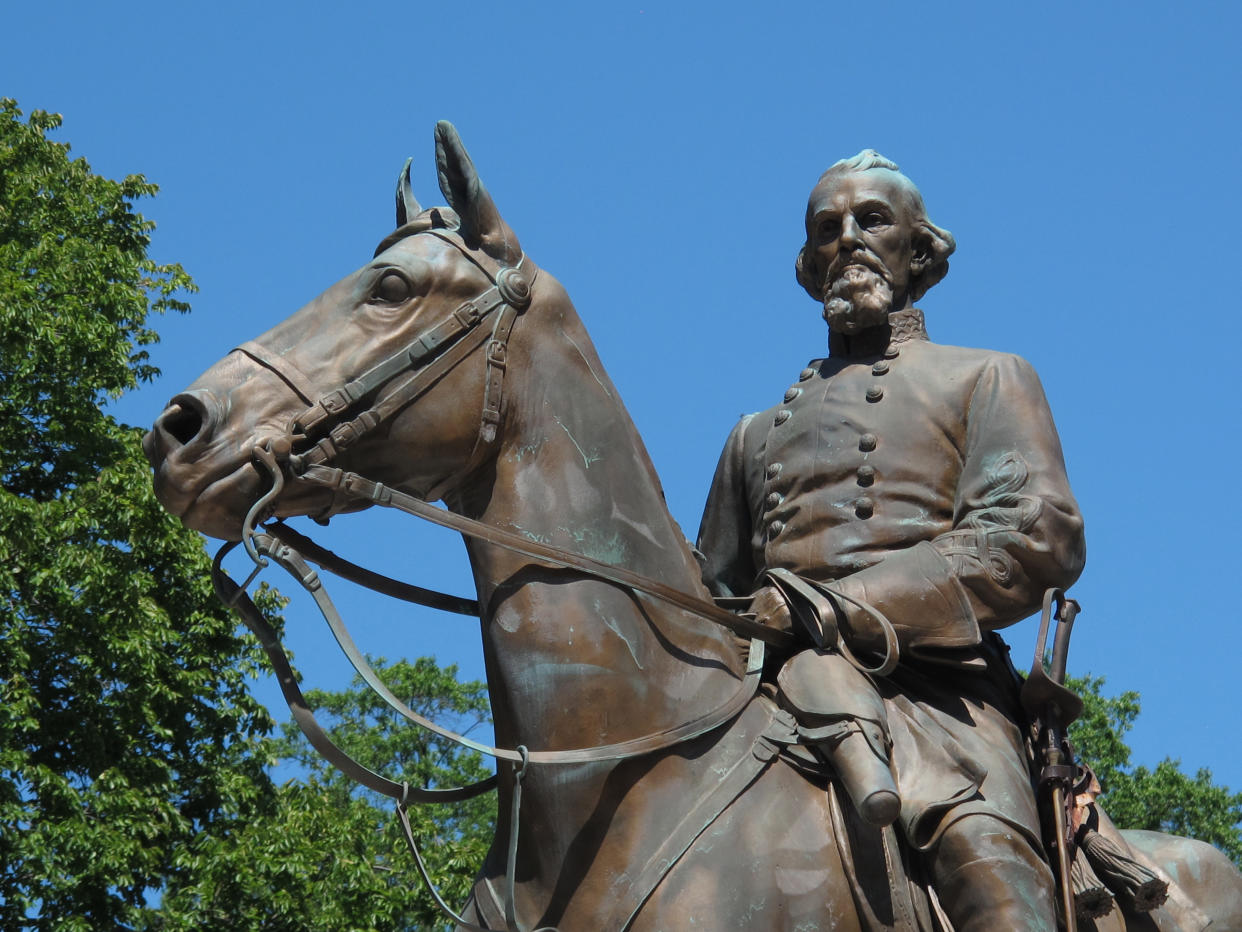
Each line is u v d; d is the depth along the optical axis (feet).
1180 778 88.69
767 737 18.89
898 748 19.22
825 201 23.04
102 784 62.75
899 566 20.03
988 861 18.24
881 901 18.17
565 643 18.63
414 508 18.60
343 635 18.31
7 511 65.10
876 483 21.43
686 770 18.63
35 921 60.18
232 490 18.48
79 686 65.16
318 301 19.56
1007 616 20.15
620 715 18.57
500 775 19.24
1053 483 20.45
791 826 18.35
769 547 21.94
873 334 22.89
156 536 67.51
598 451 19.54
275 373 18.92
